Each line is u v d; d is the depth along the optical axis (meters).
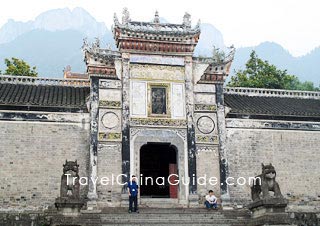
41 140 28.56
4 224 24.00
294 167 31.70
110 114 29.84
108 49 31.09
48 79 33.38
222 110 31.44
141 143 29.67
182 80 31.30
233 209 28.70
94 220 23.08
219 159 30.45
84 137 29.36
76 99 30.77
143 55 31.14
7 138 28.06
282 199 23.25
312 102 36.72
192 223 24.06
